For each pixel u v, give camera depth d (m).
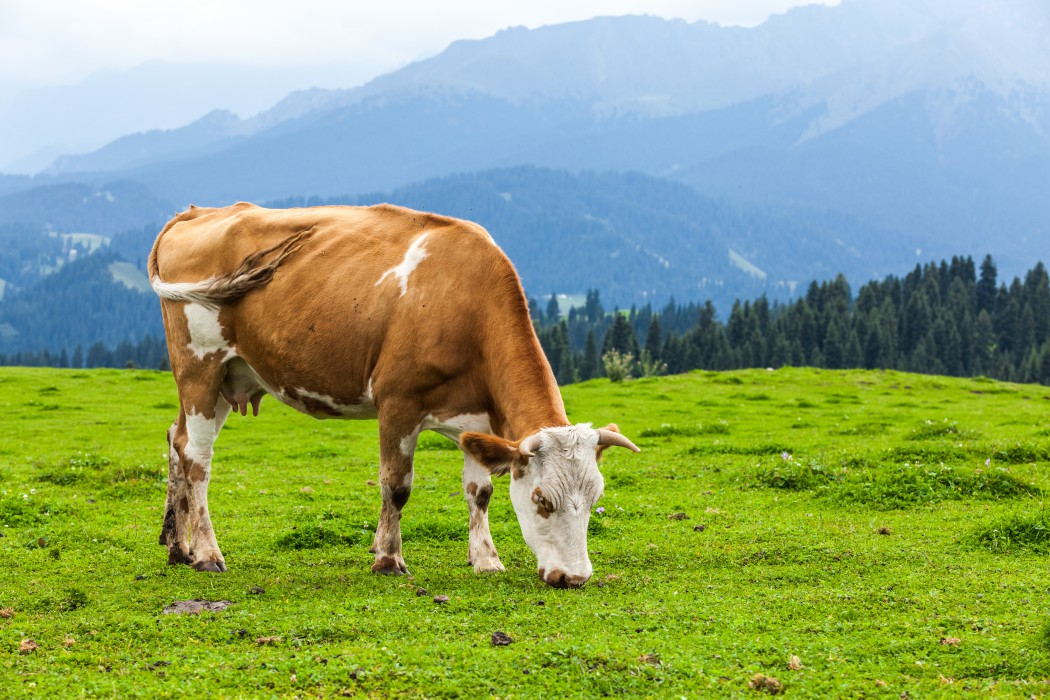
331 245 10.34
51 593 9.02
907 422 25.06
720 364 142.50
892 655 7.04
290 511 13.67
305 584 9.41
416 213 10.51
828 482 14.64
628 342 147.12
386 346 9.66
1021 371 127.88
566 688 6.42
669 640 7.36
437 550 11.34
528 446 8.47
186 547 10.50
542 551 8.69
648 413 28.80
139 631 7.77
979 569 9.62
